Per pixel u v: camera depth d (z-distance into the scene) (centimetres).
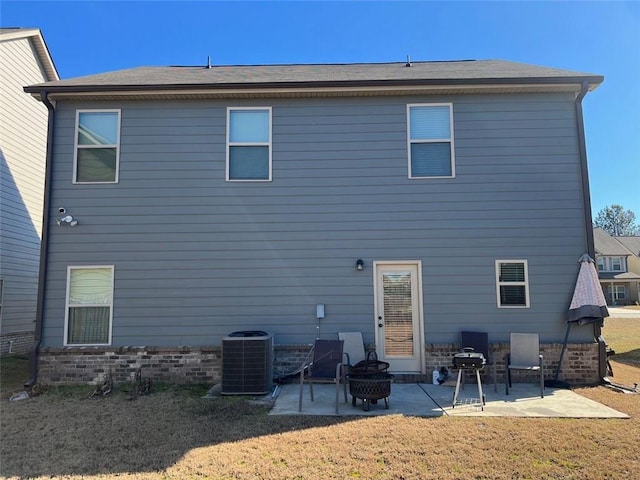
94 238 765
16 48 1102
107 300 756
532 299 748
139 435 473
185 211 773
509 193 771
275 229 771
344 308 752
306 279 759
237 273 761
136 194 775
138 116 793
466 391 664
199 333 748
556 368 728
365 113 793
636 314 2400
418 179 776
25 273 1127
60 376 730
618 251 3816
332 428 487
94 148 787
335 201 775
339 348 625
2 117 1046
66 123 789
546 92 787
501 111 787
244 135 793
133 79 820
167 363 737
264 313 753
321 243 767
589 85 762
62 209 764
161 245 766
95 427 502
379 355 752
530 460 392
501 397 624
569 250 757
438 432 469
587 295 720
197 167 783
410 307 761
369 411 555
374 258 762
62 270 757
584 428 479
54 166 778
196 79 810
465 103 791
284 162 784
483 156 780
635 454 405
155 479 359
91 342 748
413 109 795
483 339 716
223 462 393
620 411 548
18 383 759
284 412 555
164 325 750
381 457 400
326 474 365
